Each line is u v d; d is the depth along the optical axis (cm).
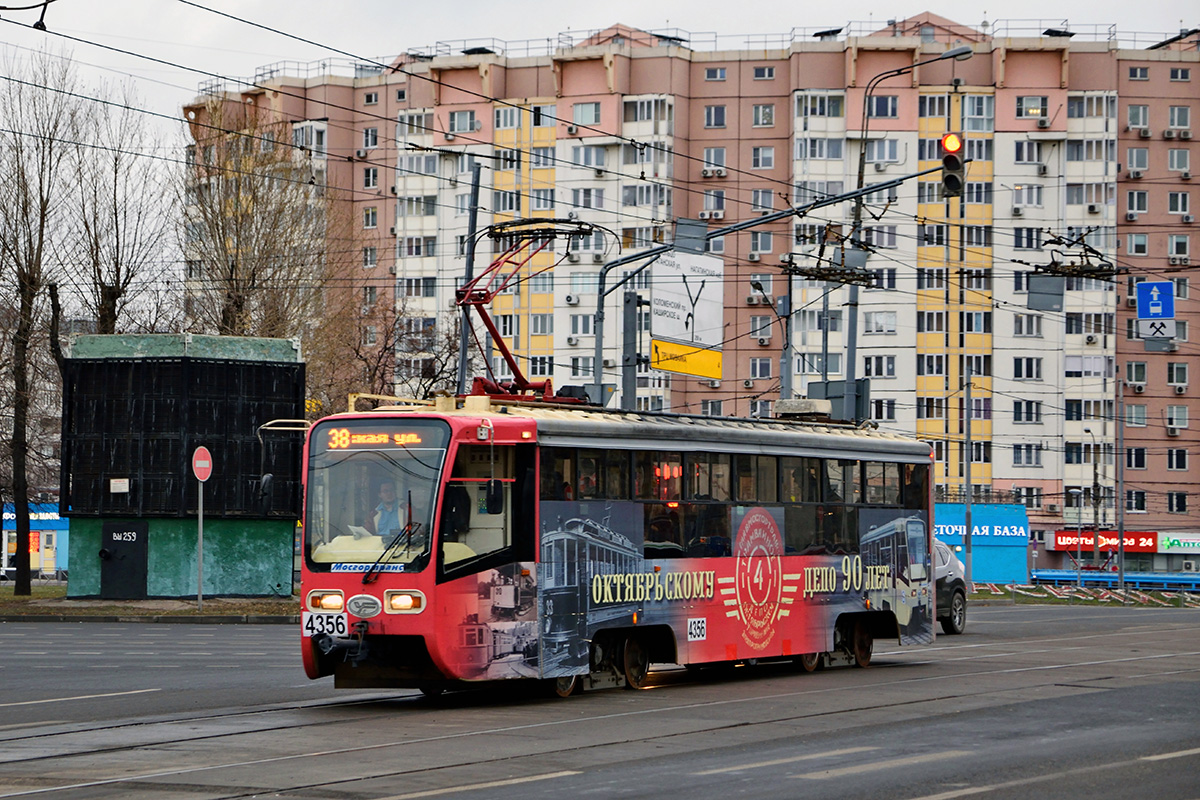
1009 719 1498
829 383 3525
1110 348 8244
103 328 4512
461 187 8538
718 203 8231
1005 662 2308
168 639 2911
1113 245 8225
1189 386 8381
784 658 2166
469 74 8544
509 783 1088
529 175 8381
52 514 8250
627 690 1848
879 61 8112
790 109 8219
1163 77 8425
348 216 5412
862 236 7981
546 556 1702
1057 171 8231
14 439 4369
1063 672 2097
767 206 8194
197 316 4869
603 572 1781
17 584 4347
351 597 1616
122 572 3944
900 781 1083
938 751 1252
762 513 2052
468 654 1605
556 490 1725
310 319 5025
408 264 8625
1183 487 8369
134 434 3941
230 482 3972
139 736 1392
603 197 8194
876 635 2322
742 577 2005
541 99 8394
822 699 1714
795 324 8056
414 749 1288
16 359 4328
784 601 2077
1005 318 8206
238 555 4009
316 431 1680
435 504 1606
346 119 8981
